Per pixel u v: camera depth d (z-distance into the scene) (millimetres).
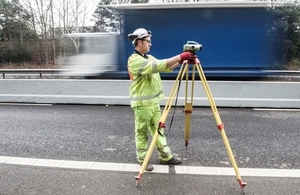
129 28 7945
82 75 8969
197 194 2967
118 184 3195
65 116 6211
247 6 7383
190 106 3902
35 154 4094
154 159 3912
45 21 26656
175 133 5016
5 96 7512
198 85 6758
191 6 7504
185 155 4039
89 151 4207
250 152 4121
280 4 7934
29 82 7363
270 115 6125
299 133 4953
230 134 4930
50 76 9516
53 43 26766
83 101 7238
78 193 3002
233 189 3070
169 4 7578
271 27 7746
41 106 7172
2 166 3689
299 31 14758
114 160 3873
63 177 3375
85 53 9586
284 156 3971
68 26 26062
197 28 7602
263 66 7641
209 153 4105
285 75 7891
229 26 7516
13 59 28625
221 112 6402
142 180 3289
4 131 5180
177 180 3285
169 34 7703
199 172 3486
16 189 3094
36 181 3279
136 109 3486
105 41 9031
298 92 6543
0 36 29234
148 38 3332
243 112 6398
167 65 3064
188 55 3020
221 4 7422
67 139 4742
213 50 7645
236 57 7641
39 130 5238
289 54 14930
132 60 3287
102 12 25406
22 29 29391
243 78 7848
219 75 7711
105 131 5172
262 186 3127
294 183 3191
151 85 3453
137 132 3607
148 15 7734
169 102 3281
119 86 7062
